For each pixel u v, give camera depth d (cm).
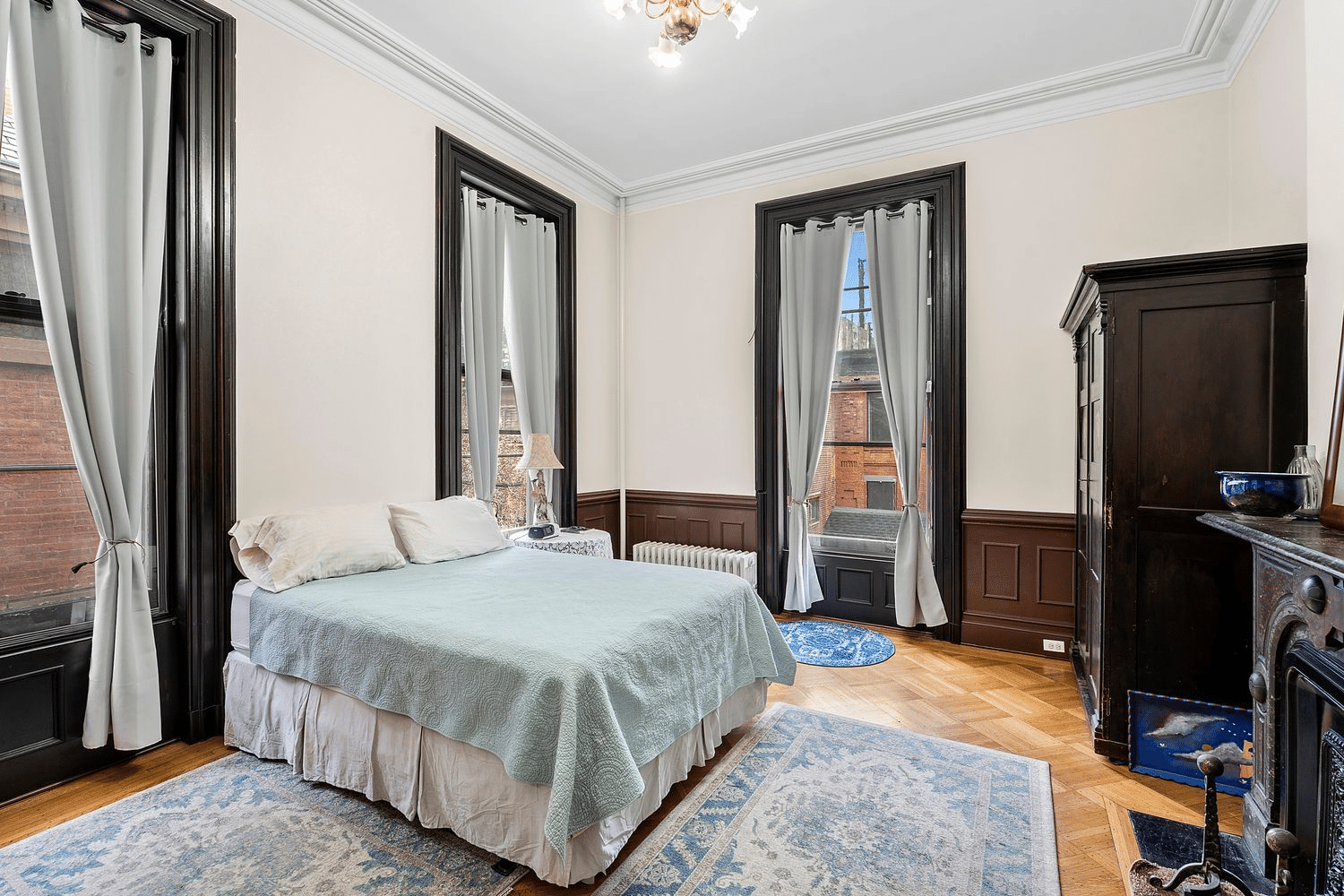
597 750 172
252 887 175
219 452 263
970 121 387
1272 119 271
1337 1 206
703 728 240
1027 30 310
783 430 455
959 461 389
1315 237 212
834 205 429
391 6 294
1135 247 347
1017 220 376
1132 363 239
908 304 403
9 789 216
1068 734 270
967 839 197
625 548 521
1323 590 143
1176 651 237
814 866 184
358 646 212
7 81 214
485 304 400
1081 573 334
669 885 177
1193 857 188
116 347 237
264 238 280
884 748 256
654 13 300
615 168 471
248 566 257
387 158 334
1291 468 198
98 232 233
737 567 445
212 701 265
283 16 286
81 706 233
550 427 447
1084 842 196
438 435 363
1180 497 233
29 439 225
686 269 491
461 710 187
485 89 366
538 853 173
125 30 238
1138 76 339
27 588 225
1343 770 135
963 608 392
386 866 185
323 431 304
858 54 329
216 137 262
